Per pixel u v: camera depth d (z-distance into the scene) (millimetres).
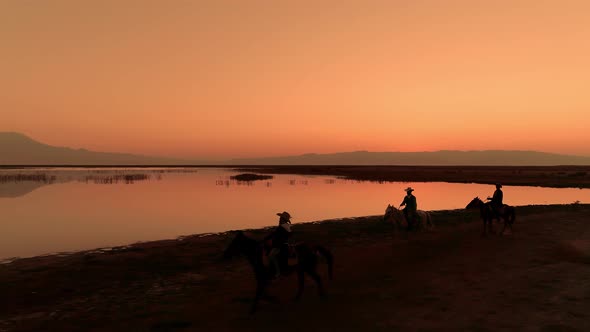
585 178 79000
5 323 9023
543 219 23312
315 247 10148
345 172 139625
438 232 20203
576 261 13078
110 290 11633
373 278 11773
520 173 111562
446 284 10750
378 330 7793
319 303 9648
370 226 23031
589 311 8453
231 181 75625
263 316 8914
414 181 76938
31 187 56344
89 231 22344
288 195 45188
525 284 10500
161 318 9078
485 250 15086
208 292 11250
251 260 9453
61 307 10148
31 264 14727
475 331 7586
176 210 31703
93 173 121500
